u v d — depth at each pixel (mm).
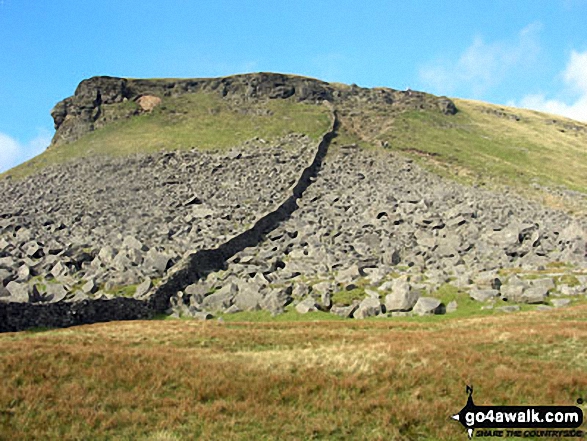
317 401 23562
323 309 44312
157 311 45125
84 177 96062
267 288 48188
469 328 35781
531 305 42562
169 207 77125
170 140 114562
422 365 26469
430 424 21812
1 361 25953
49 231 66562
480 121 158875
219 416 22234
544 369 25656
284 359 28078
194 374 25938
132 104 134625
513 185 100125
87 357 27234
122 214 74438
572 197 96000
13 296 41000
